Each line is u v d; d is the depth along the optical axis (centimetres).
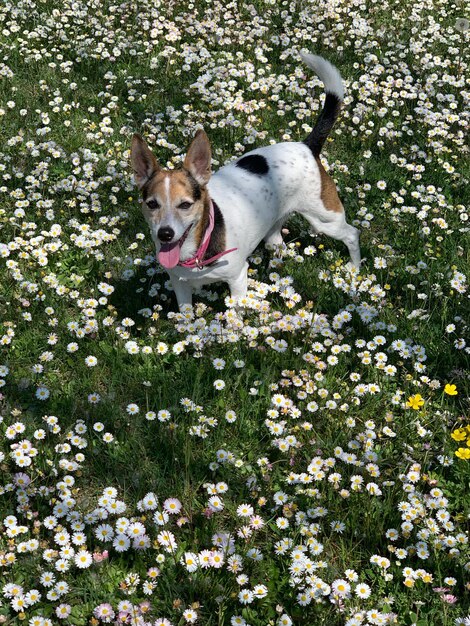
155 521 157
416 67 293
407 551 154
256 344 185
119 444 172
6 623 147
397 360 187
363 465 167
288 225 222
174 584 152
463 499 164
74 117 257
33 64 287
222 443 172
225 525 162
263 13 336
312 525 157
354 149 251
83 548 153
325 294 202
